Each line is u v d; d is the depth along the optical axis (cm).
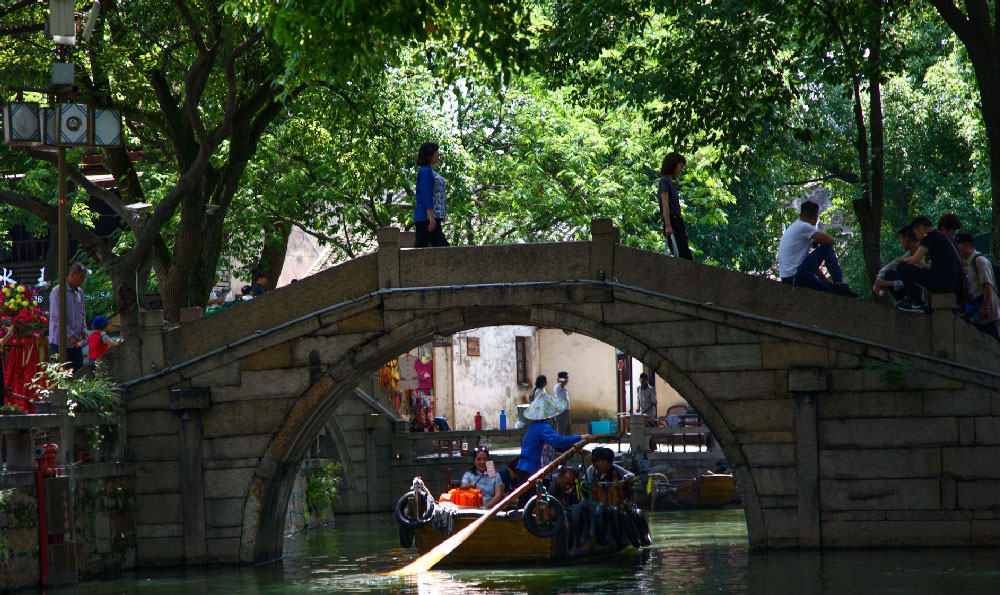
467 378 4128
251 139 2266
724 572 1309
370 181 2639
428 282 1562
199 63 1947
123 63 1972
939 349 1470
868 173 1850
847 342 1488
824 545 1489
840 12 1855
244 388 1591
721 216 3198
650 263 1534
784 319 1505
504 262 1553
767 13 1873
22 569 1287
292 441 1584
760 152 2023
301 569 1495
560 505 1474
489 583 1280
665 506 2477
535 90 3148
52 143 1545
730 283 1517
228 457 1587
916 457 1471
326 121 2561
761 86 1931
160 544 1584
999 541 1448
